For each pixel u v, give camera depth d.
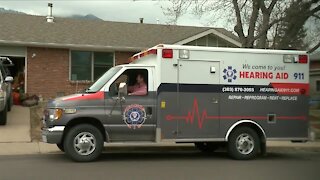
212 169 10.36
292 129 12.38
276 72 12.28
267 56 12.20
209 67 11.73
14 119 17.94
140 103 11.27
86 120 11.13
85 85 25.31
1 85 15.90
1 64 17.81
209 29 26.00
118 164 10.89
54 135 10.81
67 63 24.97
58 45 24.23
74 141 10.95
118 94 11.15
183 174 9.63
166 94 11.42
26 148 13.09
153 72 11.46
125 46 25.42
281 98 12.30
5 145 13.42
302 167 10.84
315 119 22.14
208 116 11.71
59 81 24.80
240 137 11.97
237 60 11.95
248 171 10.15
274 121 12.22
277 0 19.38
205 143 13.40
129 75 11.43
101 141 11.13
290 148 14.63
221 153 13.41
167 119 11.42
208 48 11.73
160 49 11.38
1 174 9.38
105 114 11.05
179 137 11.50
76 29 26.20
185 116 11.54
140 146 13.77
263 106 12.13
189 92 11.57
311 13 18.00
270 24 18.97
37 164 10.70
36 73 24.38
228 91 11.87
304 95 12.50
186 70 11.56
